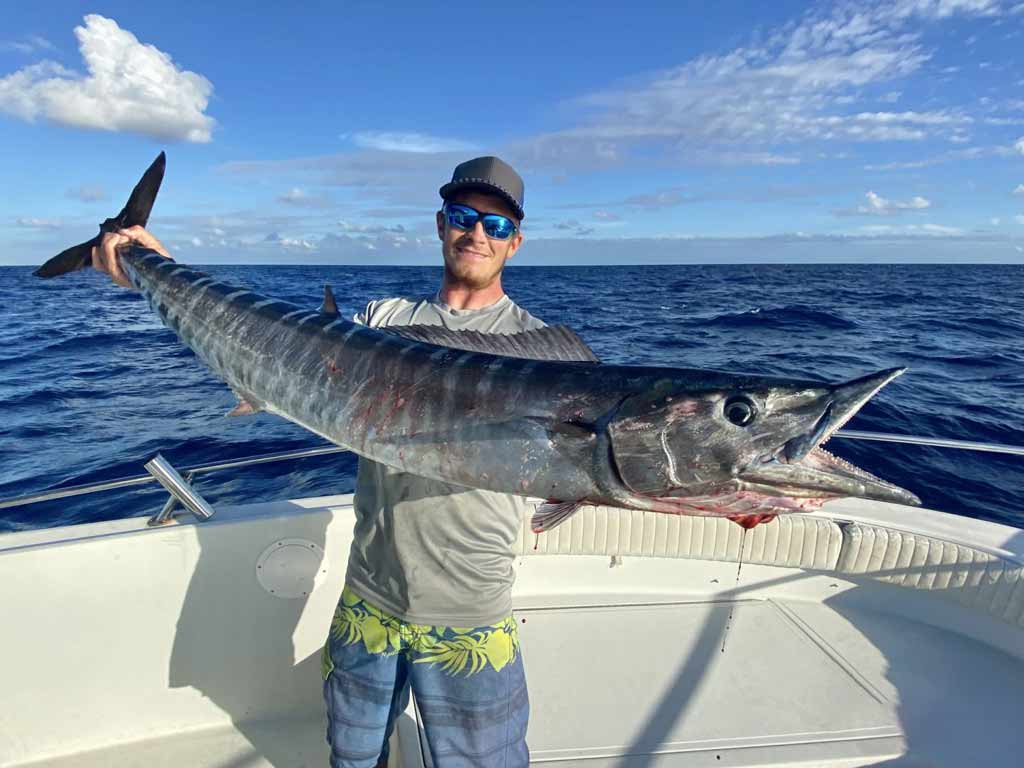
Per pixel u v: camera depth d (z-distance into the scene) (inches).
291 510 130.8
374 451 100.3
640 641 141.5
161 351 682.8
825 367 534.0
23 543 117.3
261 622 127.3
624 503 94.3
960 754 109.8
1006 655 135.9
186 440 361.7
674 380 93.1
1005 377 490.3
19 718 116.0
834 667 132.9
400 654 99.7
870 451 317.1
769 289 1809.8
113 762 117.9
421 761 107.3
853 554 144.3
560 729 116.0
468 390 98.6
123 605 120.1
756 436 88.5
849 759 109.0
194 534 122.6
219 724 126.7
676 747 111.4
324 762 119.0
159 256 138.9
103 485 120.1
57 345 723.4
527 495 95.7
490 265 111.9
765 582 158.9
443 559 94.0
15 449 345.7
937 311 1081.4
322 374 108.0
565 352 109.6
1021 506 260.5
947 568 138.0
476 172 106.3
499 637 96.7
